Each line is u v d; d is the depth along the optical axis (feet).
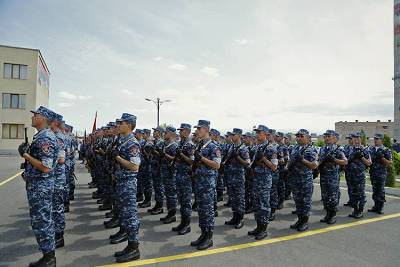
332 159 21.09
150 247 15.84
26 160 12.64
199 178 16.30
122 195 14.32
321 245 16.71
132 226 14.19
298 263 14.17
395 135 96.63
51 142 12.67
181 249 15.64
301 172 19.61
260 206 17.84
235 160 20.27
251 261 14.28
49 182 12.83
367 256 15.20
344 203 28.37
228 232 18.81
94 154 30.25
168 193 20.75
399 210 25.75
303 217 19.66
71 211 23.13
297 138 20.25
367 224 21.17
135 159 14.21
